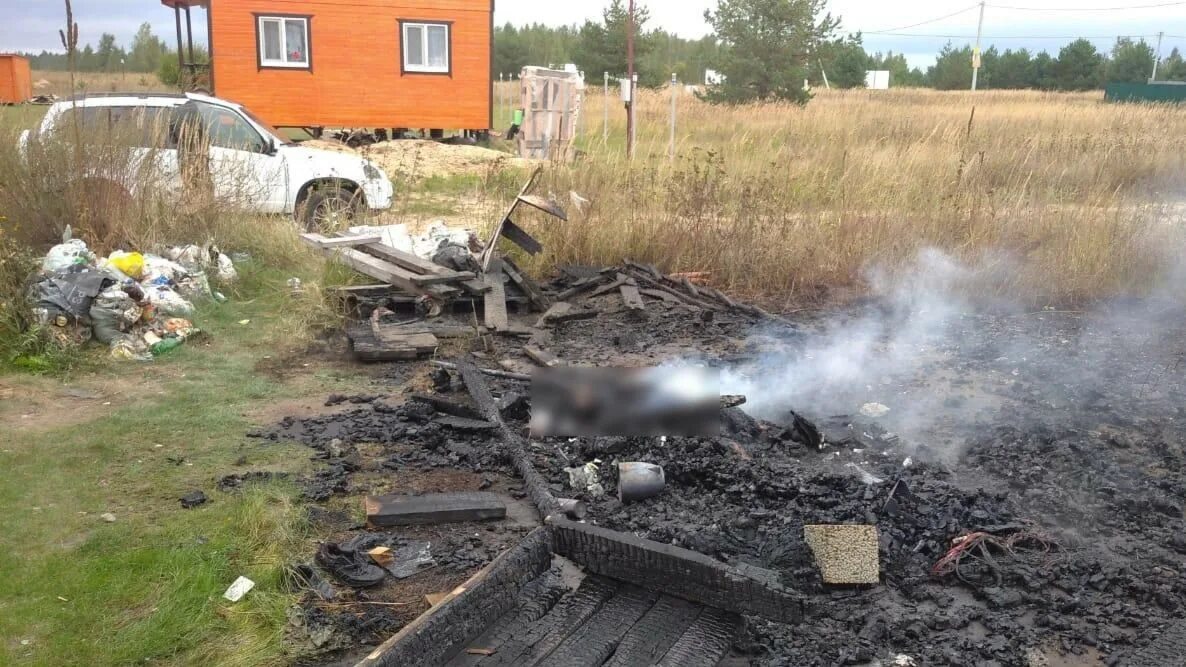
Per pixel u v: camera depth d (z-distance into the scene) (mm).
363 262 8281
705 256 10070
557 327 8180
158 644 3375
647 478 4691
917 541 4352
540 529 3820
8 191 8195
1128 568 4141
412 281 8070
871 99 33406
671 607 3623
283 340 7367
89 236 8195
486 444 5398
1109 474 5113
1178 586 3973
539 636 3410
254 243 9219
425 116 21359
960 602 3908
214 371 6598
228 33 19828
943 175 13297
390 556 4070
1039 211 10734
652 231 10211
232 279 8438
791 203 11547
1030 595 3912
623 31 35531
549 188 11008
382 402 6066
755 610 3459
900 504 4586
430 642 3131
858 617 3744
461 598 3293
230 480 4754
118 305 6824
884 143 18250
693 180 10891
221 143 10430
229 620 3570
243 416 5750
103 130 8828
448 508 4453
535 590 3746
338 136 21281
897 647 3561
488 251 9039
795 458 5367
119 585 3725
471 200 13523
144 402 5891
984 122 21938
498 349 7434
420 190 14820
